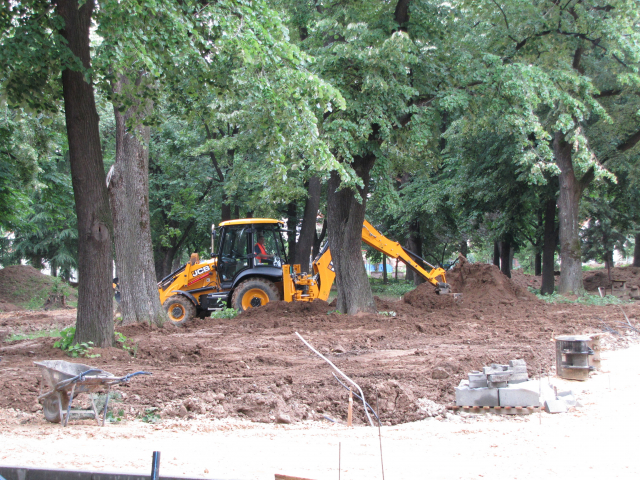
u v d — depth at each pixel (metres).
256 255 18.27
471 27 18.08
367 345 11.24
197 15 9.91
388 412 6.65
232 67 10.62
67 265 35.72
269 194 21.17
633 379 8.13
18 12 9.59
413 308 17.55
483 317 15.75
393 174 19.19
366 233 18.91
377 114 14.00
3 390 7.47
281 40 10.17
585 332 12.71
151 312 14.78
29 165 19.36
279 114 10.34
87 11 10.34
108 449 5.10
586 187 23.58
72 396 6.20
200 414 6.60
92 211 10.65
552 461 4.64
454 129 23.86
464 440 5.42
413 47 14.33
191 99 12.59
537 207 26.95
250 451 5.06
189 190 29.41
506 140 23.36
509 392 6.60
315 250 34.53
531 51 19.86
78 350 10.15
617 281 26.88
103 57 8.98
